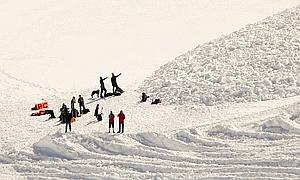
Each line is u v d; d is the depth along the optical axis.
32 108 158.88
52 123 142.12
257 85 145.00
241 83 148.12
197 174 100.69
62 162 114.00
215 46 183.00
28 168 114.31
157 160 108.50
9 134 135.38
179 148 111.94
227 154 105.75
